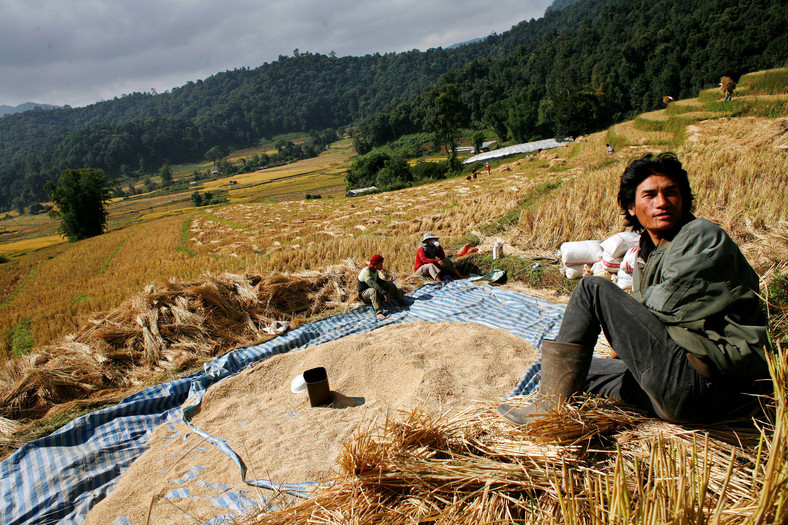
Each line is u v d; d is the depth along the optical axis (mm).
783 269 5074
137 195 142250
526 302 6598
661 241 2441
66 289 17391
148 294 6941
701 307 2080
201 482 3299
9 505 3363
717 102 35844
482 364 4500
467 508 2156
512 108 102875
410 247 10727
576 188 11453
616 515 1639
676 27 105625
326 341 5980
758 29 83188
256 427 3975
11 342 10938
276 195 87438
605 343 3887
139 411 4672
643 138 38094
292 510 2359
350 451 2578
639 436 2393
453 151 75188
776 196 7332
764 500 1505
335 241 12961
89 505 3322
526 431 2533
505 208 13969
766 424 2215
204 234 26828
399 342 5176
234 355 5836
